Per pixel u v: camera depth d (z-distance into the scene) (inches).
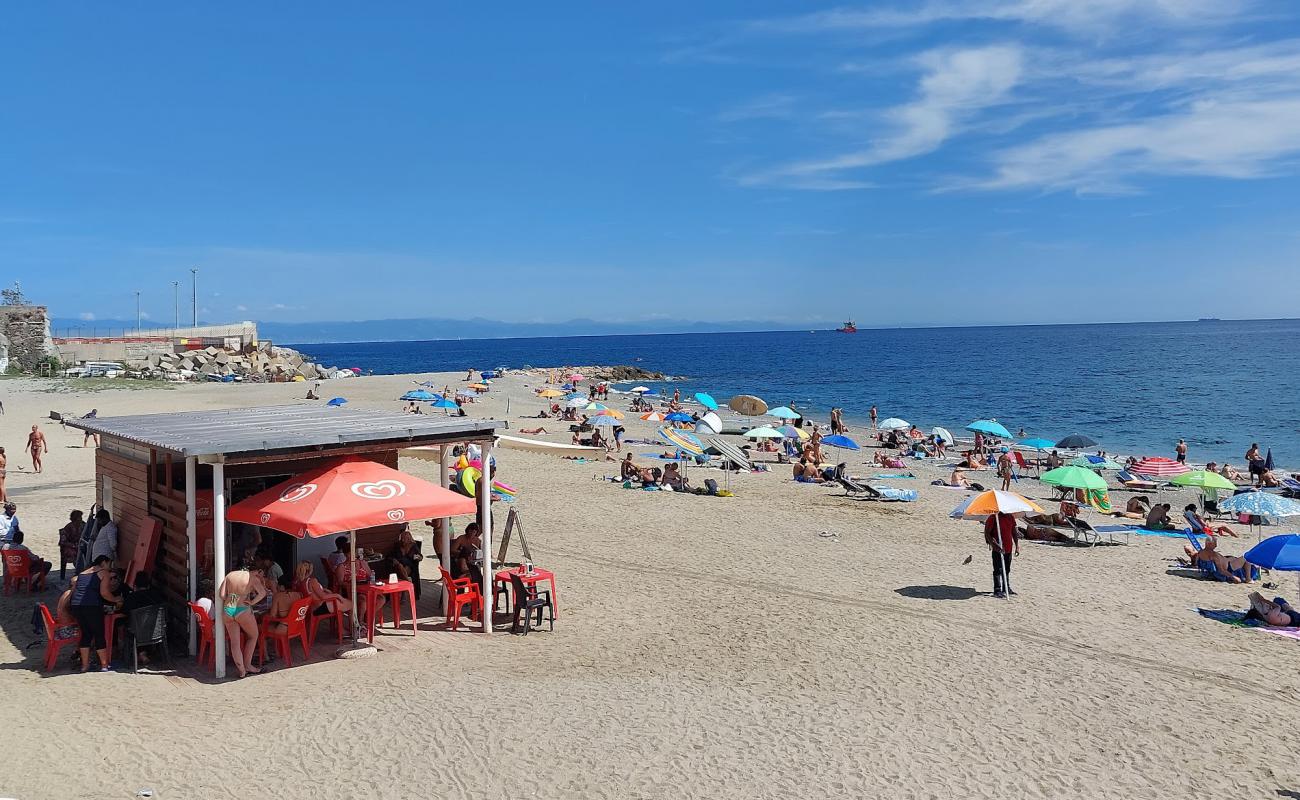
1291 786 292.4
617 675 389.4
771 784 285.7
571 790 278.7
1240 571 572.7
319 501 377.4
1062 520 714.8
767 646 433.7
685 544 669.3
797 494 928.3
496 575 473.1
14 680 368.8
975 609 501.0
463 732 321.1
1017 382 2984.7
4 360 2354.8
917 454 1289.4
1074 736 330.3
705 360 5502.0
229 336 3149.6
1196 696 372.8
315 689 364.2
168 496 428.5
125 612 394.0
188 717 331.6
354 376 3176.7
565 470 1068.5
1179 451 1107.3
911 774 295.7
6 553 498.3
